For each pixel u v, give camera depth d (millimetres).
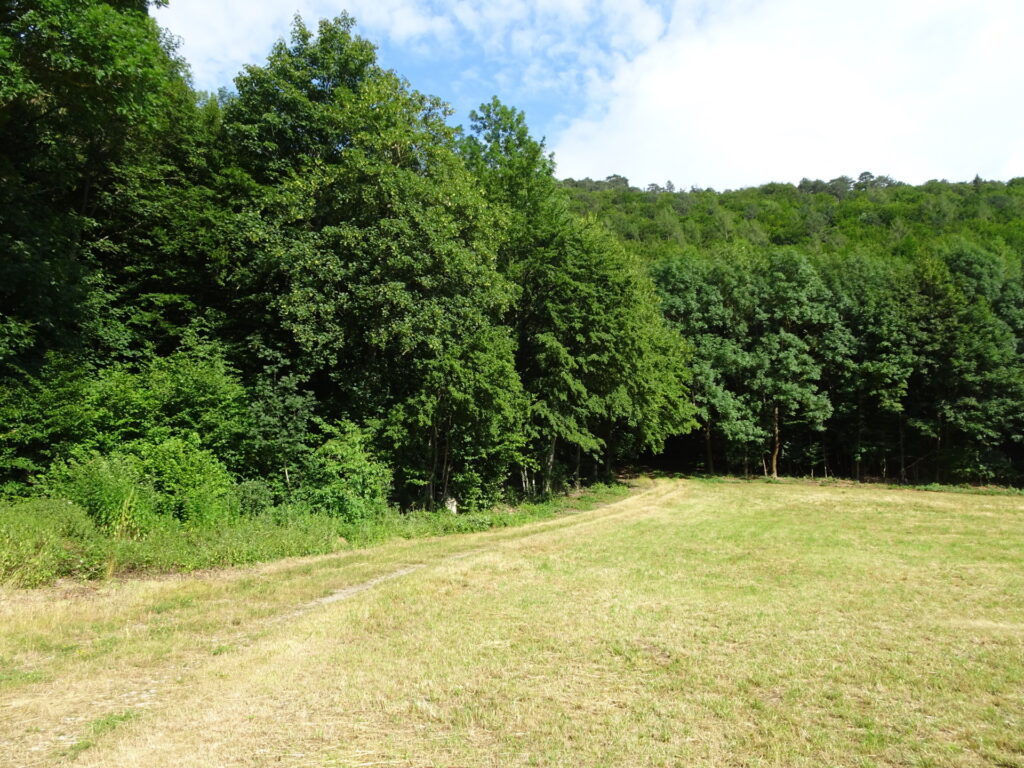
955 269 41531
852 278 43531
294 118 21500
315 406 18656
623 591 10070
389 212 19281
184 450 14672
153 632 7559
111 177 19984
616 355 24844
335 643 7316
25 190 16750
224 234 19906
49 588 9078
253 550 12164
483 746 4785
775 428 41625
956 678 6309
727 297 43156
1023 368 36156
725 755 4684
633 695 5828
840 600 9695
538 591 10031
